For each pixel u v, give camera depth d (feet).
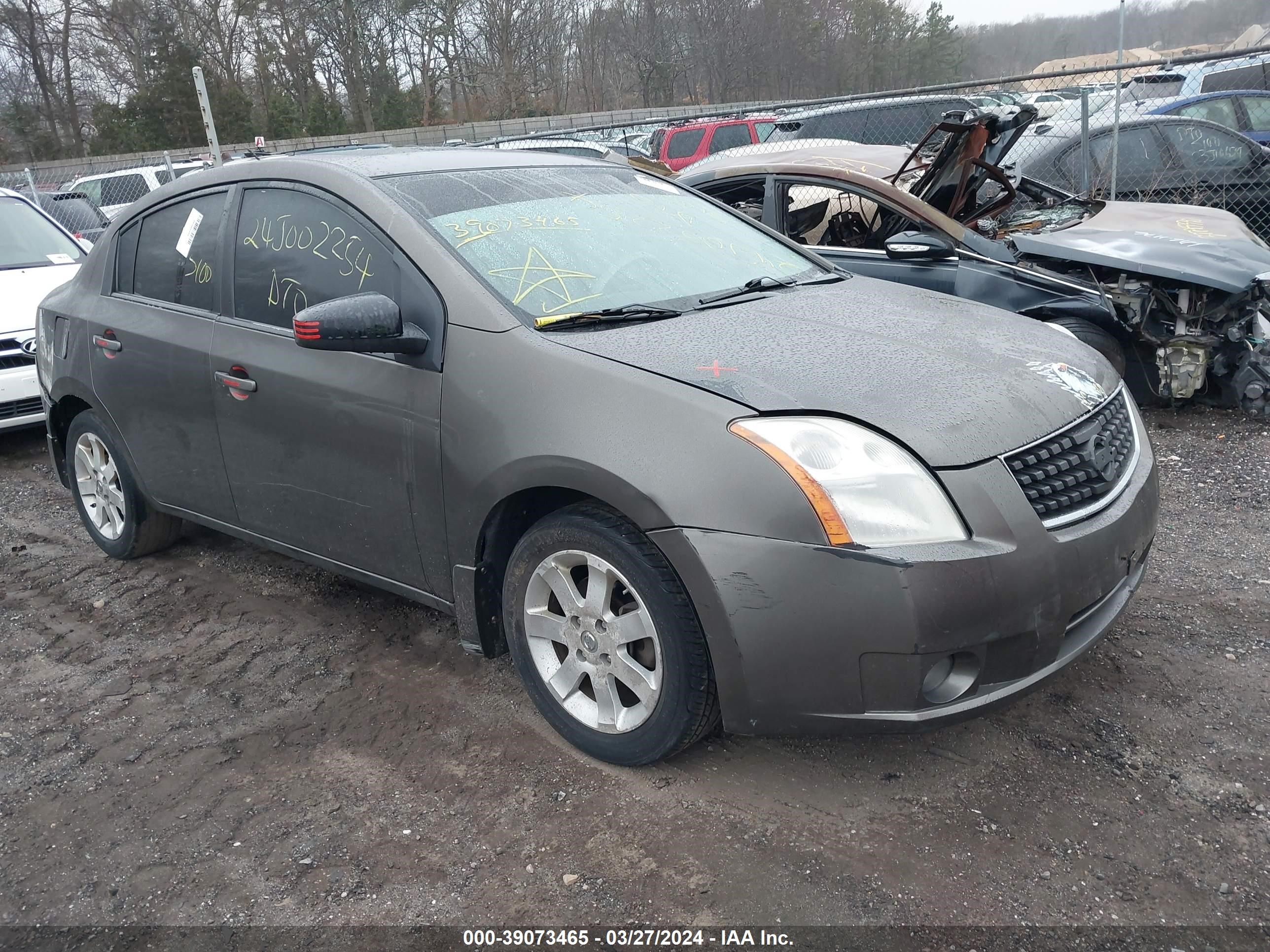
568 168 12.45
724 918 7.22
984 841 7.91
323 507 10.82
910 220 18.62
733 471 7.63
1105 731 9.28
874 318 10.01
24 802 9.19
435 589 10.07
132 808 8.99
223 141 113.70
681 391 8.07
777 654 7.59
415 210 10.18
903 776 8.77
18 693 11.27
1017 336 9.92
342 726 10.14
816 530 7.41
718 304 10.16
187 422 12.14
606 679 8.80
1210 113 35.65
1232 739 9.07
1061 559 7.77
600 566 8.53
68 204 42.47
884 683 7.47
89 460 14.71
